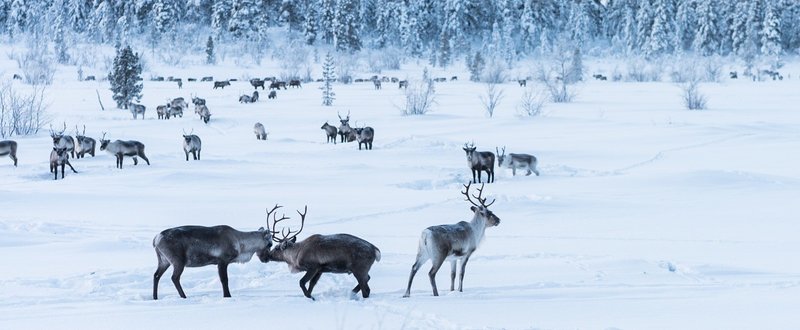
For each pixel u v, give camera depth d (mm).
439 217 30578
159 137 71312
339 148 59500
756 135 69062
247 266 19328
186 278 17922
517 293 16203
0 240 24828
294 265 15656
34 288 16438
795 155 57344
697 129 72375
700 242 25875
